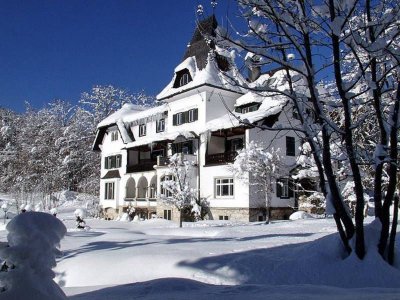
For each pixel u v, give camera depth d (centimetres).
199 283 706
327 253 880
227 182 3058
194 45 3712
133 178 4066
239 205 2928
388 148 814
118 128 4300
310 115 873
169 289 657
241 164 2658
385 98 1084
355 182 831
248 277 866
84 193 6241
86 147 6738
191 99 3484
